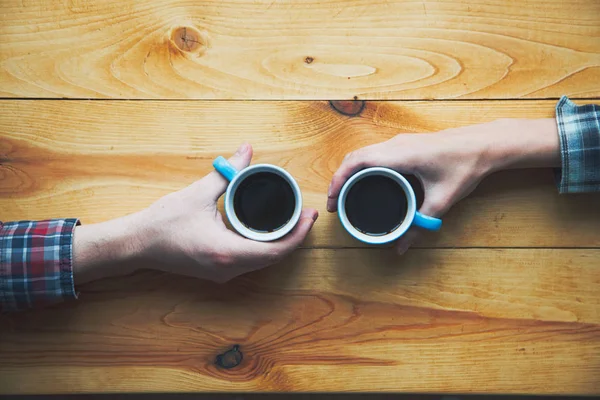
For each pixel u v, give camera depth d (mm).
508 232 879
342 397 973
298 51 887
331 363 883
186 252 824
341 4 885
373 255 883
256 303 884
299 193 807
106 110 887
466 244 880
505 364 881
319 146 885
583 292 878
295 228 825
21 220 872
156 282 885
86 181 884
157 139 886
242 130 886
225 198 806
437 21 886
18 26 889
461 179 826
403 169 825
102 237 833
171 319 884
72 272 833
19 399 964
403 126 885
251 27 888
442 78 886
